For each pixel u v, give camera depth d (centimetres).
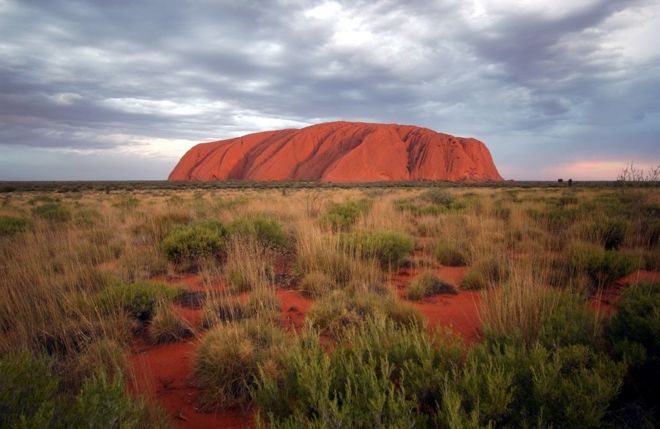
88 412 184
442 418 199
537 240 819
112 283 512
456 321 441
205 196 3025
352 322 399
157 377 337
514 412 214
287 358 282
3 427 178
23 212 1627
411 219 1238
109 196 3275
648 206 1168
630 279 595
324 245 652
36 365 225
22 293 464
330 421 196
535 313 353
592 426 201
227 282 575
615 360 278
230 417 281
